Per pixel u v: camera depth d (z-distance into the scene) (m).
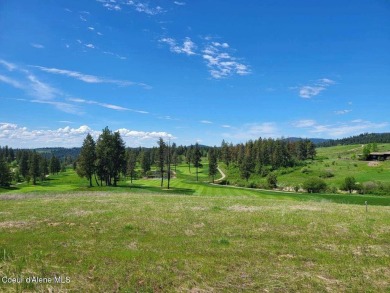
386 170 159.88
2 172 136.75
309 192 114.69
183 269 14.20
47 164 188.75
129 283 12.33
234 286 12.48
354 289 12.50
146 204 38.19
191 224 25.05
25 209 32.97
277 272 14.18
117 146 114.62
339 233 22.48
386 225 25.34
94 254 16.16
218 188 104.62
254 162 197.12
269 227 24.20
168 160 118.38
